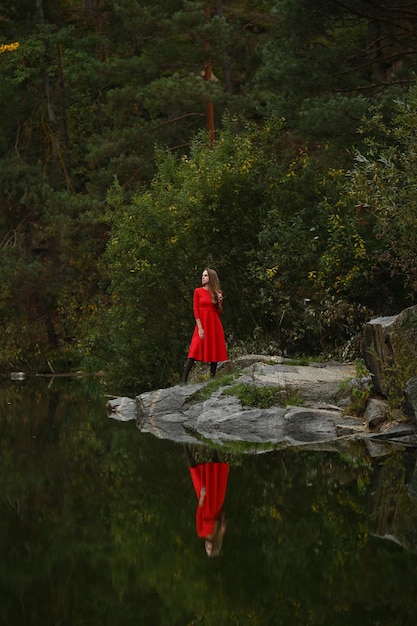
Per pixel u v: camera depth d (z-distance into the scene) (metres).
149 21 25.50
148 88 25.16
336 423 10.72
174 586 4.45
